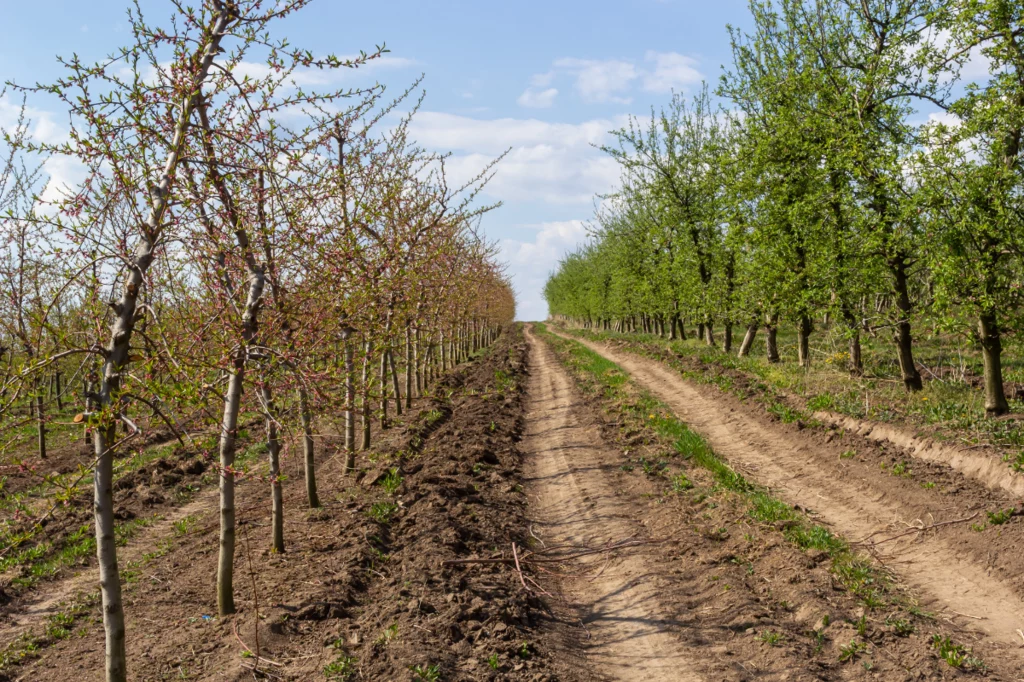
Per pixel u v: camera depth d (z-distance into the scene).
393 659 6.62
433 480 13.00
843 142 16.42
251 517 11.80
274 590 8.44
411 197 12.09
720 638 7.43
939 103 16.56
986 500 9.95
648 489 12.77
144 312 5.59
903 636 7.04
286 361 6.49
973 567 8.55
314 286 7.57
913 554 9.25
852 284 16.81
